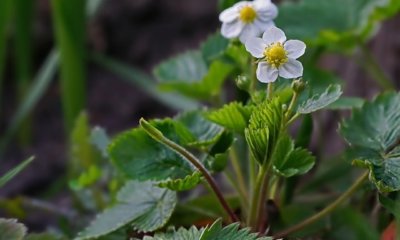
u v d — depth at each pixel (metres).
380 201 0.33
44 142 0.64
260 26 0.34
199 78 0.44
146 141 0.36
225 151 0.35
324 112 0.54
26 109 0.57
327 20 0.48
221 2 0.39
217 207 0.39
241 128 0.34
